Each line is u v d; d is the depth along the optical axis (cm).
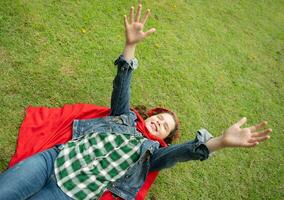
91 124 164
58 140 167
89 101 198
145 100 214
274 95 269
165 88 225
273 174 221
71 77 201
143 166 158
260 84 270
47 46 207
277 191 214
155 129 171
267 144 234
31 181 136
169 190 187
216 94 242
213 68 257
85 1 242
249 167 217
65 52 209
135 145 155
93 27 230
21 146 162
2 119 172
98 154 152
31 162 139
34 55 200
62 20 223
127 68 156
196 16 289
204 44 270
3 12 208
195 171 200
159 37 252
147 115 182
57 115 177
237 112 241
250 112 246
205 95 237
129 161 154
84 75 205
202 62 256
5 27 203
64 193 143
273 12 348
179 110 220
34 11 218
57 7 228
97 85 205
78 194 144
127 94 161
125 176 154
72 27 222
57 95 191
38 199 138
